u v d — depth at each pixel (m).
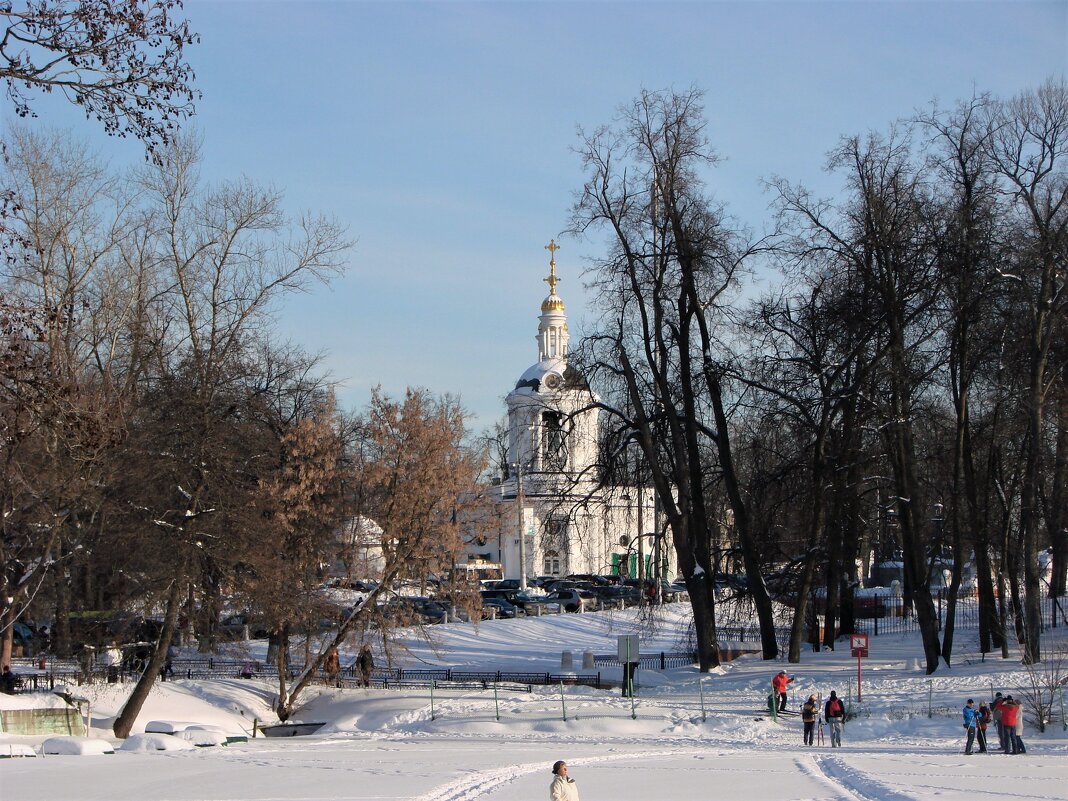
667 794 24.81
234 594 48.09
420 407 50.19
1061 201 44.75
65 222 45.75
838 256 47.31
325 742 39.69
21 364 25.47
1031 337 45.31
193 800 24.02
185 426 44.56
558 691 49.91
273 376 65.50
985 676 44.91
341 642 50.62
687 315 50.88
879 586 101.25
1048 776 27.20
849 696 42.75
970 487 50.97
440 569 49.88
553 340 134.88
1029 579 44.97
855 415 48.03
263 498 46.44
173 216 44.28
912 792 24.34
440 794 24.94
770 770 29.20
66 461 43.31
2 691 44.94
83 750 33.91
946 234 44.78
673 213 49.91
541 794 24.89
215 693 50.03
